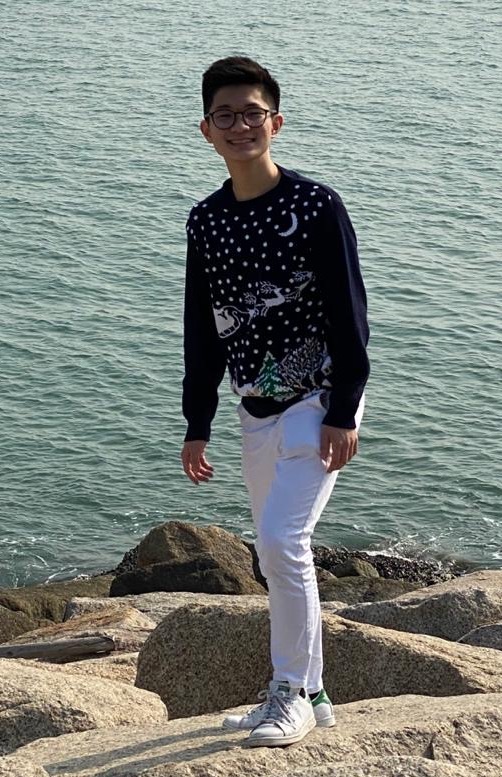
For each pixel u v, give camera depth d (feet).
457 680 19.33
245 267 15.12
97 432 83.71
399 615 27.25
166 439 82.99
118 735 16.70
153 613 39.60
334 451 14.90
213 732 15.76
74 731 18.52
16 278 113.19
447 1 304.30
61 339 99.30
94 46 242.17
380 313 105.70
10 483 77.00
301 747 14.75
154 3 295.28
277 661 15.38
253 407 15.53
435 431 84.23
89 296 109.40
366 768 13.60
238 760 14.39
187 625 21.21
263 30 263.29
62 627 32.86
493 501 75.56
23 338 99.09
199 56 234.99
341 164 157.38
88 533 72.23
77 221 131.54
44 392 89.51
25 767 14.15
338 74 217.15
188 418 16.62
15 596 55.26
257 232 14.98
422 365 95.20
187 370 16.47
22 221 130.52
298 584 15.02
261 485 15.87
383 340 99.71
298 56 235.20
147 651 21.40
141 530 72.69
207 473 16.71
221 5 294.25
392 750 14.74
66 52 235.20
